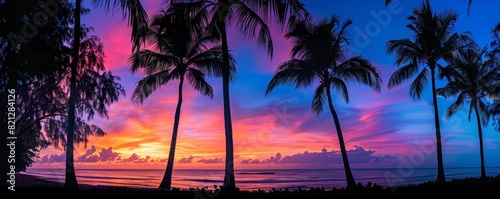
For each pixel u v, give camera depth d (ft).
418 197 35.22
